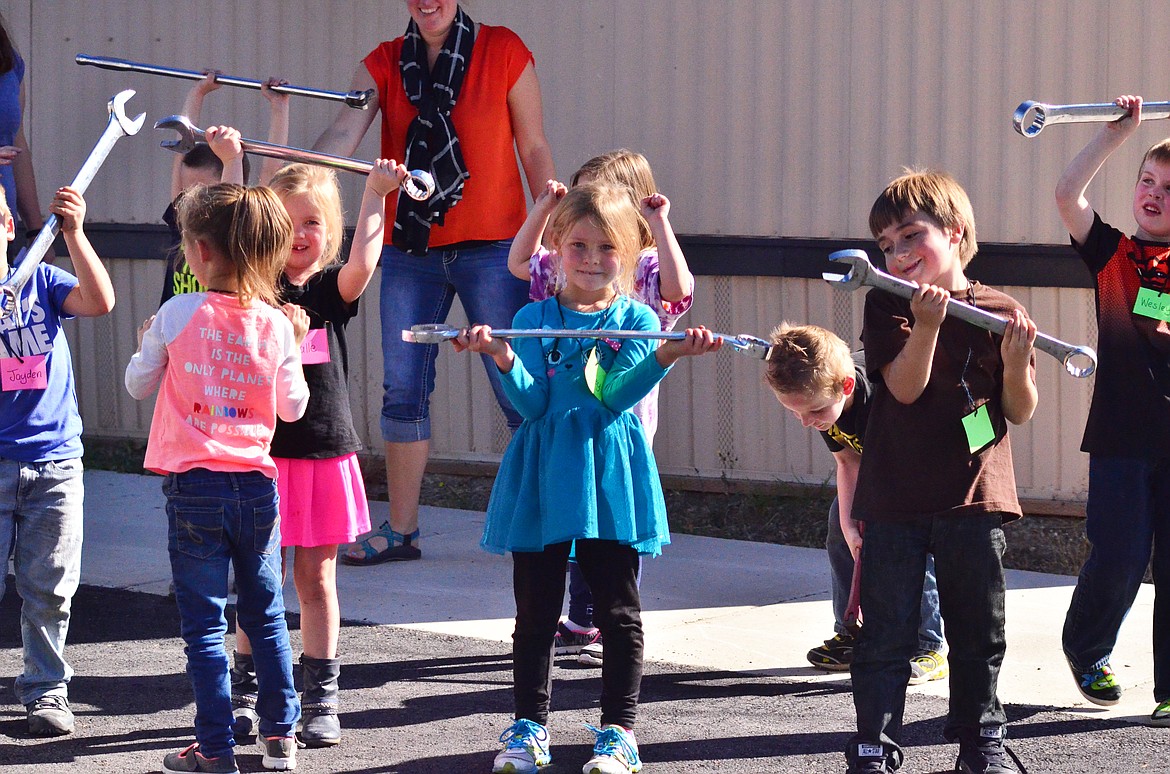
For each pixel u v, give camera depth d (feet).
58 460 14.28
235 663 14.49
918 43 22.57
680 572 20.35
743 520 23.39
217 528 12.79
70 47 28.81
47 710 14.21
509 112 20.58
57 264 29.63
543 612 13.17
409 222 20.08
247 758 13.57
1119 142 14.03
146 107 28.27
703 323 24.48
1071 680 15.66
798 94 23.39
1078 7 21.61
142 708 15.02
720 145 23.94
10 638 17.60
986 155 22.33
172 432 12.82
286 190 14.11
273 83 18.60
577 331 12.46
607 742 12.91
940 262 12.60
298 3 26.76
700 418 24.68
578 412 13.09
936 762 13.26
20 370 13.99
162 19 27.96
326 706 14.06
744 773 13.10
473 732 14.30
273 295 13.32
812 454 23.98
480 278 20.66
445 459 26.55
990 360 12.48
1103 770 13.10
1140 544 14.12
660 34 24.16
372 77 20.62
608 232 13.23
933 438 12.44
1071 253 21.81
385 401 21.16
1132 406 14.12
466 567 20.84
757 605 18.70
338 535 13.89
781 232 23.71
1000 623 12.55
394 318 20.94
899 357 12.21
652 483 13.19
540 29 24.99
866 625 12.61
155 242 28.35
